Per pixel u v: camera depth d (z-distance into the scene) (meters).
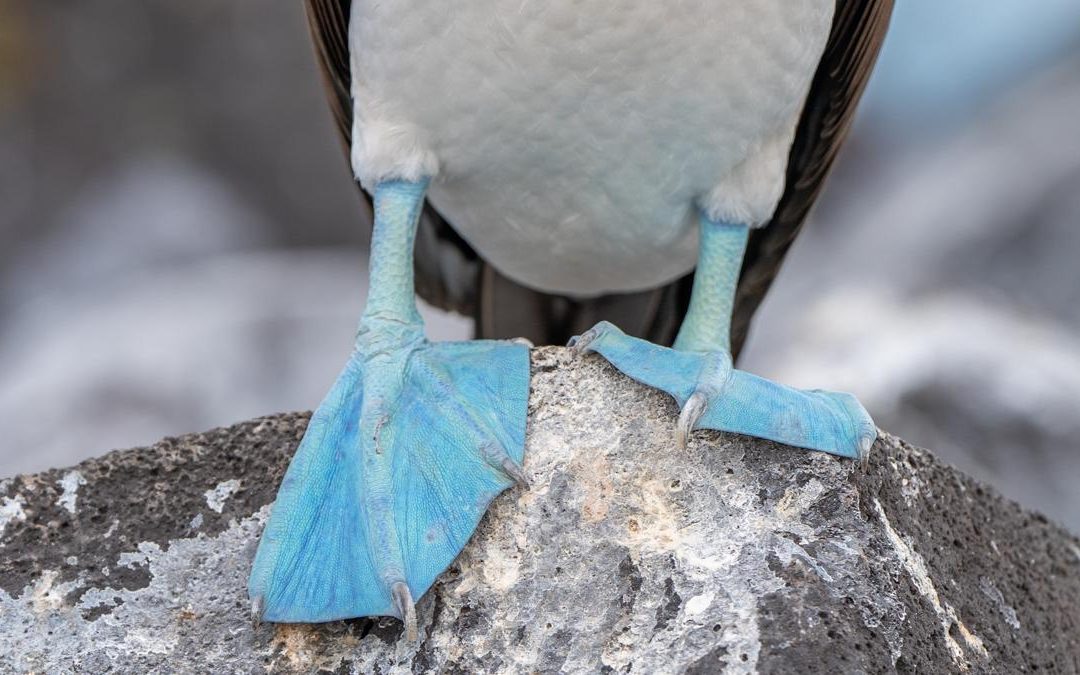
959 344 10.59
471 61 5.22
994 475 10.09
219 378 11.99
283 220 15.29
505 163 5.62
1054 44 15.12
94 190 15.20
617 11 5.02
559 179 5.69
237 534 5.20
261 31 15.48
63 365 12.08
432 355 5.38
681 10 5.04
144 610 5.05
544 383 5.23
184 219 14.71
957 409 10.27
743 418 4.99
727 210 5.72
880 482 5.05
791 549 4.75
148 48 15.51
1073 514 9.93
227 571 5.12
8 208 14.91
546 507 4.97
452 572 4.91
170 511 5.25
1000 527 5.64
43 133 15.28
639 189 5.71
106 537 5.19
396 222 5.56
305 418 5.46
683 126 5.41
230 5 15.43
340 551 4.95
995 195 13.17
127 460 5.34
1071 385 10.25
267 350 12.30
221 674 4.89
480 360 5.34
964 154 13.95
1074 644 5.61
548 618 4.80
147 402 11.77
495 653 4.77
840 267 13.13
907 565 4.91
